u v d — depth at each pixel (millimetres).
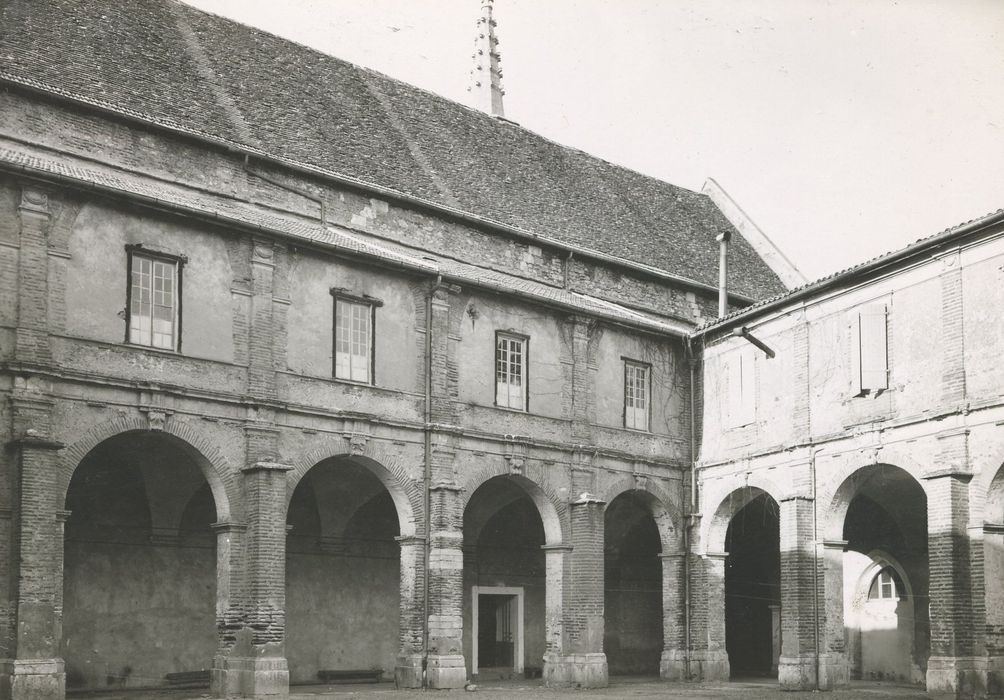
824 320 30453
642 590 38406
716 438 34188
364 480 30625
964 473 25734
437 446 29062
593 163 43906
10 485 22250
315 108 34250
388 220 32750
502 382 31172
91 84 28219
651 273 38469
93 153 27438
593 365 33312
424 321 29703
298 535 30906
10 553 22000
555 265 36281
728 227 46719
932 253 27281
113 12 31484
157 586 28125
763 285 43875
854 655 37750
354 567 32031
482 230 34781
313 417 27031
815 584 29688
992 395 25531
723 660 33594
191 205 25703
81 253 24031
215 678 25156
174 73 31047
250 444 25828
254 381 26156
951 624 25359
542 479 31422
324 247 27641
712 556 33969
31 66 27312
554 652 31156
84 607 26781
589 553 31422
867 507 36000
